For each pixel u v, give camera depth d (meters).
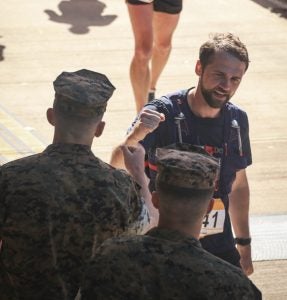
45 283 5.95
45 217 5.84
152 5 14.39
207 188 5.42
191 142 7.80
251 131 15.88
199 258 5.25
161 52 15.54
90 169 6.03
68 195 5.89
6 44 19.91
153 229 5.46
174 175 5.35
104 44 20.23
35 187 5.89
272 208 13.03
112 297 5.20
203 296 5.11
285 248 11.86
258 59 19.81
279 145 15.31
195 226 5.47
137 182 7.00
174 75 18.34
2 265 6.05
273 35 21.62
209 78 7.61
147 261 5.23
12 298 6.08
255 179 13.95
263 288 10.87
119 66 18.83
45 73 18.19
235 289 5.14
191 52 19.94
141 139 7.37
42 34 20.77
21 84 17.52
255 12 23.44
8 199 5.89
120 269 5.23
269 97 17.56
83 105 6.02
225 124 7.86
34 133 15.12
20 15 22.22
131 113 16.22
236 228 8.88
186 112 7.79
